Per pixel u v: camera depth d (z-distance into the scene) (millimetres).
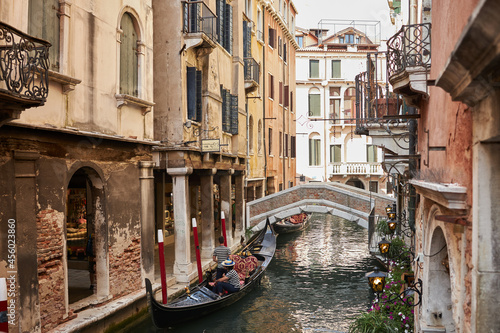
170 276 12938
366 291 14406
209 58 14891
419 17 8445
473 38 2557
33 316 7570
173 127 12883
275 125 28328
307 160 39375
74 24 8719
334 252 20812
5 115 6262
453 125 4531
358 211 18891
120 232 10305
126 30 10859
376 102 10828
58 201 8336
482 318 3404
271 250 17906
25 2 7309
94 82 9375
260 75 25031
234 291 12312
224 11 17484
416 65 6547
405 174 11984
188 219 13219
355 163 38719
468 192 3844
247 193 23250
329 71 39531
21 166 7387
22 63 6238
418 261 6902
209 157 14945
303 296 13906
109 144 9945
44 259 7957
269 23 27266
